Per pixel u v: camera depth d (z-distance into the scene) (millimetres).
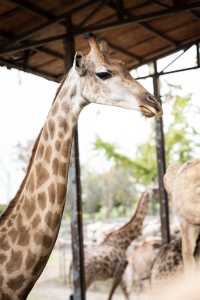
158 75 7758
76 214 5234
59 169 2969
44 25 5688
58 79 7344
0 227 2996
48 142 3021
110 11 6043
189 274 5109
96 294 8047
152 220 13641
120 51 7285
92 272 6785
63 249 10500
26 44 5797
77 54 2979
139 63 7922
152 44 7438
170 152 15422
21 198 3027
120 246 7191
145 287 7422
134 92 2912
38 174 2986
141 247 7730
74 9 5594
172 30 7180
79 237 5230
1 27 5648
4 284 2857
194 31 7445
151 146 16172
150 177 16016
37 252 2875
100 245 7121
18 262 2871
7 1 5070
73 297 5242
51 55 6578
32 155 3102
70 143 3027
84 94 3014
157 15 5531
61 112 3035
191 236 5074
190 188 4977
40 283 9203
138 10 6418
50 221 2906
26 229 2916
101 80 2975
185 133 15414
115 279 6988
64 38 5629
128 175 20141
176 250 5949
